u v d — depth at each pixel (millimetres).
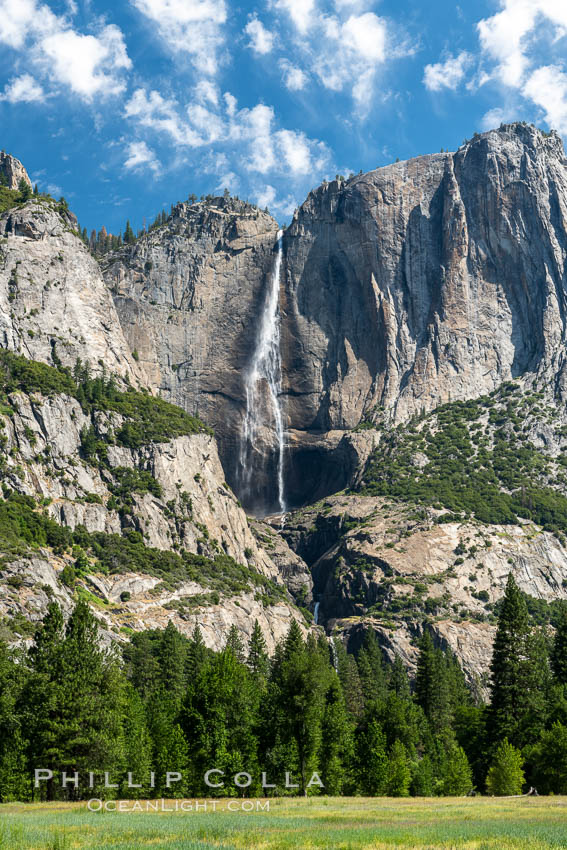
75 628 102062
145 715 114875
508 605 135250
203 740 104062
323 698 112500
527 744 121250
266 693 119750
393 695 133750
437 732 148500
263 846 58656
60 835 60969
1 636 132125
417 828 66938
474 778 127125
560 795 102312
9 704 95938
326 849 57875
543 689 135500
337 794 111500
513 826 67875
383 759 111875
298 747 107938
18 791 91625
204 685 107375
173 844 58656
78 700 94688
